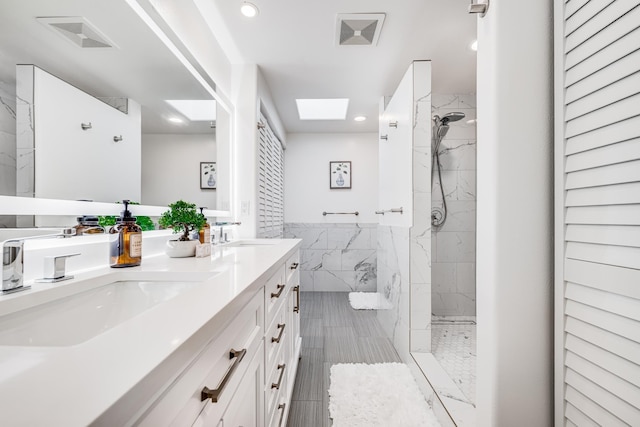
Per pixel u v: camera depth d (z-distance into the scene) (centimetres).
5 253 61
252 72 222
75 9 89
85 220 93
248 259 112
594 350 66
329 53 210
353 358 207
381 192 285
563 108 74
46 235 74
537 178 80
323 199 396
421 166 199
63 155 85
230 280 71
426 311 196
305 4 161
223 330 55
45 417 22
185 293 59
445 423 138
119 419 25
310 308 322
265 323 94
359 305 326
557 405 76
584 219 68
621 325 60
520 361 80
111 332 39
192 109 162
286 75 241
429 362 183
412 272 197
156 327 41
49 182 81
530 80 80
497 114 79
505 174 80
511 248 80
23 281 67
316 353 215
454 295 287
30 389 26
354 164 397
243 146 220
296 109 313
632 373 58
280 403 121
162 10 132
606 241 63
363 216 395
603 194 64
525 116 80
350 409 148
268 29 183
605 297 63
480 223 87
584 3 68
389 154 253
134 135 117
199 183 171
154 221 131
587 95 67
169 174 142
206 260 110
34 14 76
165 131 138
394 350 220
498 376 80
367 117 339
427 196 199
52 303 65
